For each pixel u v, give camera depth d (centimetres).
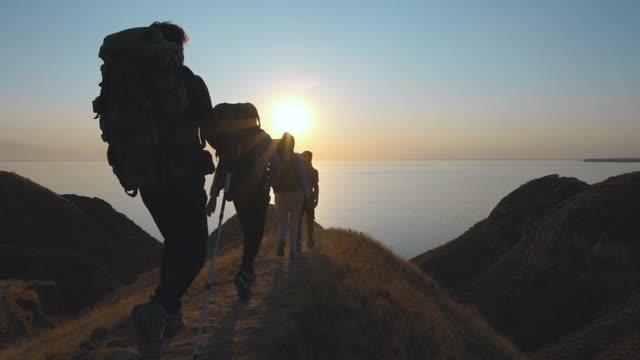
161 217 394
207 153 399
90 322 728
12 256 3102
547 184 10981
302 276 741
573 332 6216
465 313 1427
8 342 1684
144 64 345
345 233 1653
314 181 1156
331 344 488
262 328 475
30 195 4269
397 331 582
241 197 589
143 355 398
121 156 351
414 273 1570
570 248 7525
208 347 420
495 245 10188
